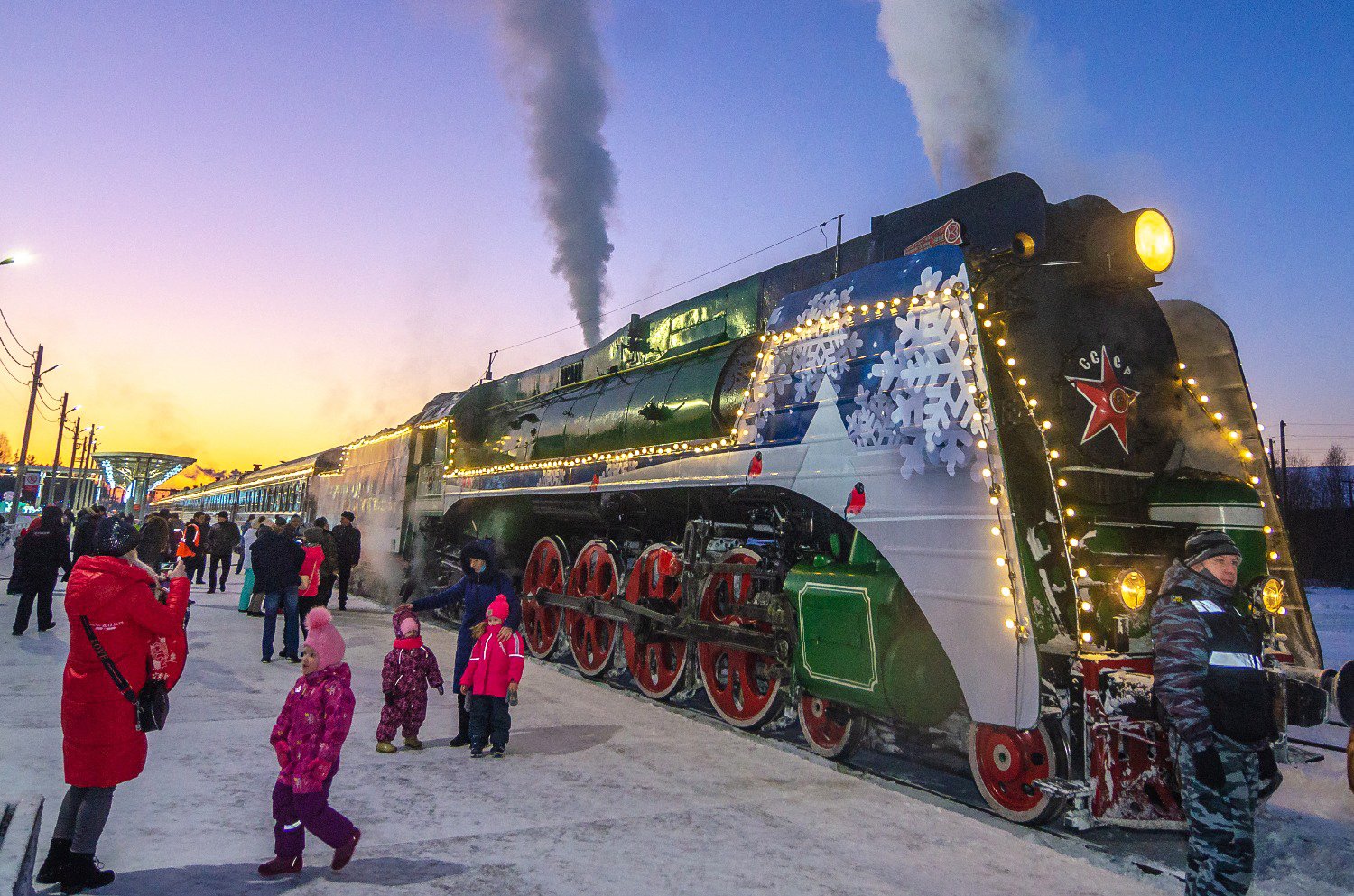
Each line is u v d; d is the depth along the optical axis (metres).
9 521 30.61
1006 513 4.50
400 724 5.62
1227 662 3.20
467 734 5.78
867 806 4.70
